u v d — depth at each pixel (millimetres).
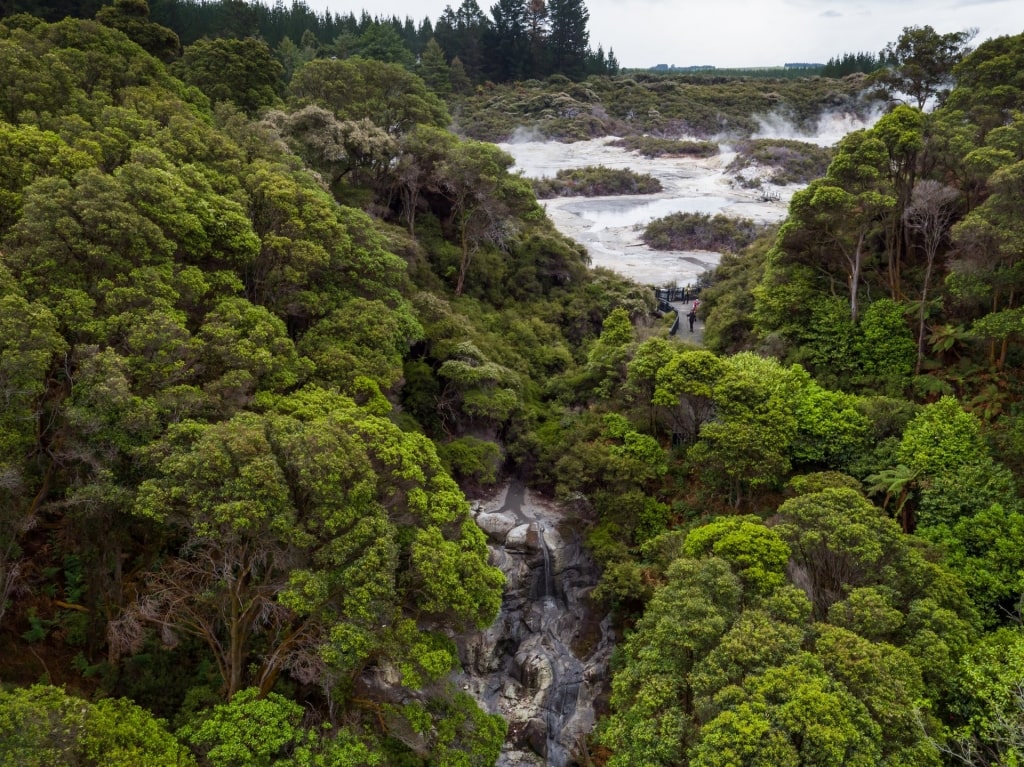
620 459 32906
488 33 161375
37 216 21719
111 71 36656
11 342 18531
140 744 16578
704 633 19594
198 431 19906
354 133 45375
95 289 22031
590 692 29062
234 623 19844
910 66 52562
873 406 31734
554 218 85625
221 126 39938
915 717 17500
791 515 24250
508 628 31547
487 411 36281
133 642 21109
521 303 50344
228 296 26469
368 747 19750
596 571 33094
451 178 45781
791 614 20047
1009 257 31500
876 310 36062
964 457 27625
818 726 16500
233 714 17641
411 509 20953
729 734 16641
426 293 41531
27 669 21297
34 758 13977
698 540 24188
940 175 38344
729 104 147125
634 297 52031
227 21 104812
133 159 26781
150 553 23859
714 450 30047
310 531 18844
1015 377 32688
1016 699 18031
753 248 56656
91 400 19500
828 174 37219
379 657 21219
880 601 20391
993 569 24000
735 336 44188
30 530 23625
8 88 29953
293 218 30797
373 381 28219
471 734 21141
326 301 31438
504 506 35625
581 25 165750
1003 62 40156
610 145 126812
